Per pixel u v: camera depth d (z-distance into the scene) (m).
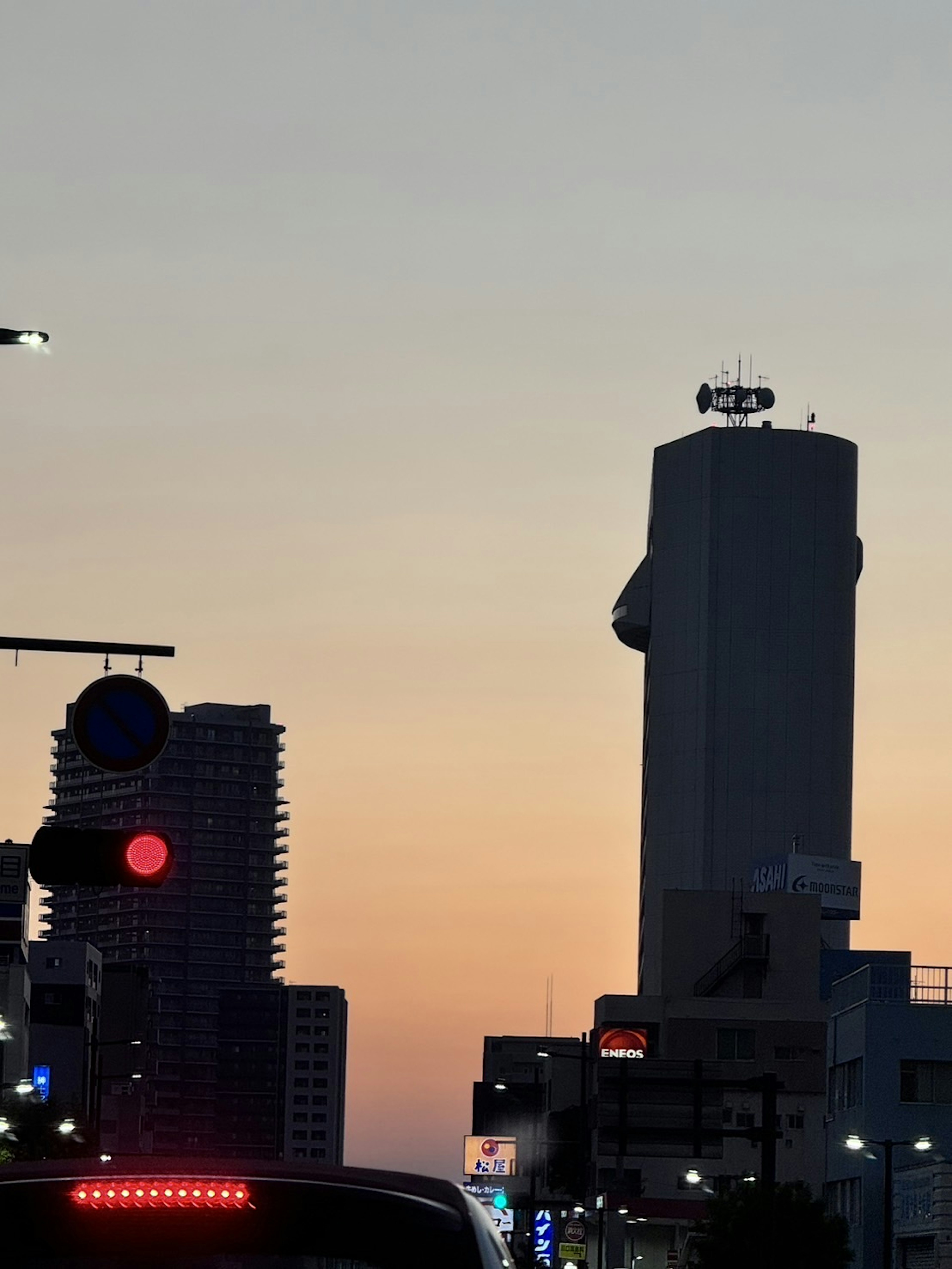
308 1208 14.45
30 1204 14.30
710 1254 199.00
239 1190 14.48
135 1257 14.12
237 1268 14.02
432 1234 14.30
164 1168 15.12
